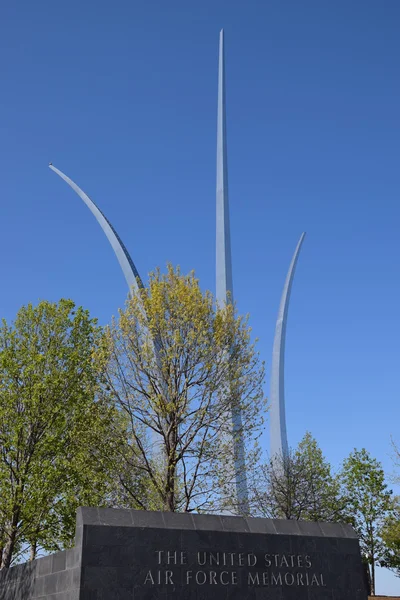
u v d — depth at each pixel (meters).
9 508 30.06
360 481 49.44
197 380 29.09
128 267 60.50
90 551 18.03
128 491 28.64
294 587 20.31
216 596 19.06
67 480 31.09
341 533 21.86
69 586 18.14
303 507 46.41
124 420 29.69
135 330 29.67
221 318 29.88
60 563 19.02
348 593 21.03
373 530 48.25
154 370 29.11
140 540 18.69
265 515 43.97
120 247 62.25
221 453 28.69
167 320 29.52
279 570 20.31
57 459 31.33
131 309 30.00
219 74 75.38
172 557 18.89
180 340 28.95
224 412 29.14
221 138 70.75
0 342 33.44
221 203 67.12
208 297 30.62
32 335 33.78
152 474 28.80
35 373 32.50
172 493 27.75
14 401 32.03
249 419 29.55
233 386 29.19
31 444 31.56
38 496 30.28
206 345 29.14
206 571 19.20
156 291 29.50
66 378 33.00
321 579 20.80
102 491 30.39
